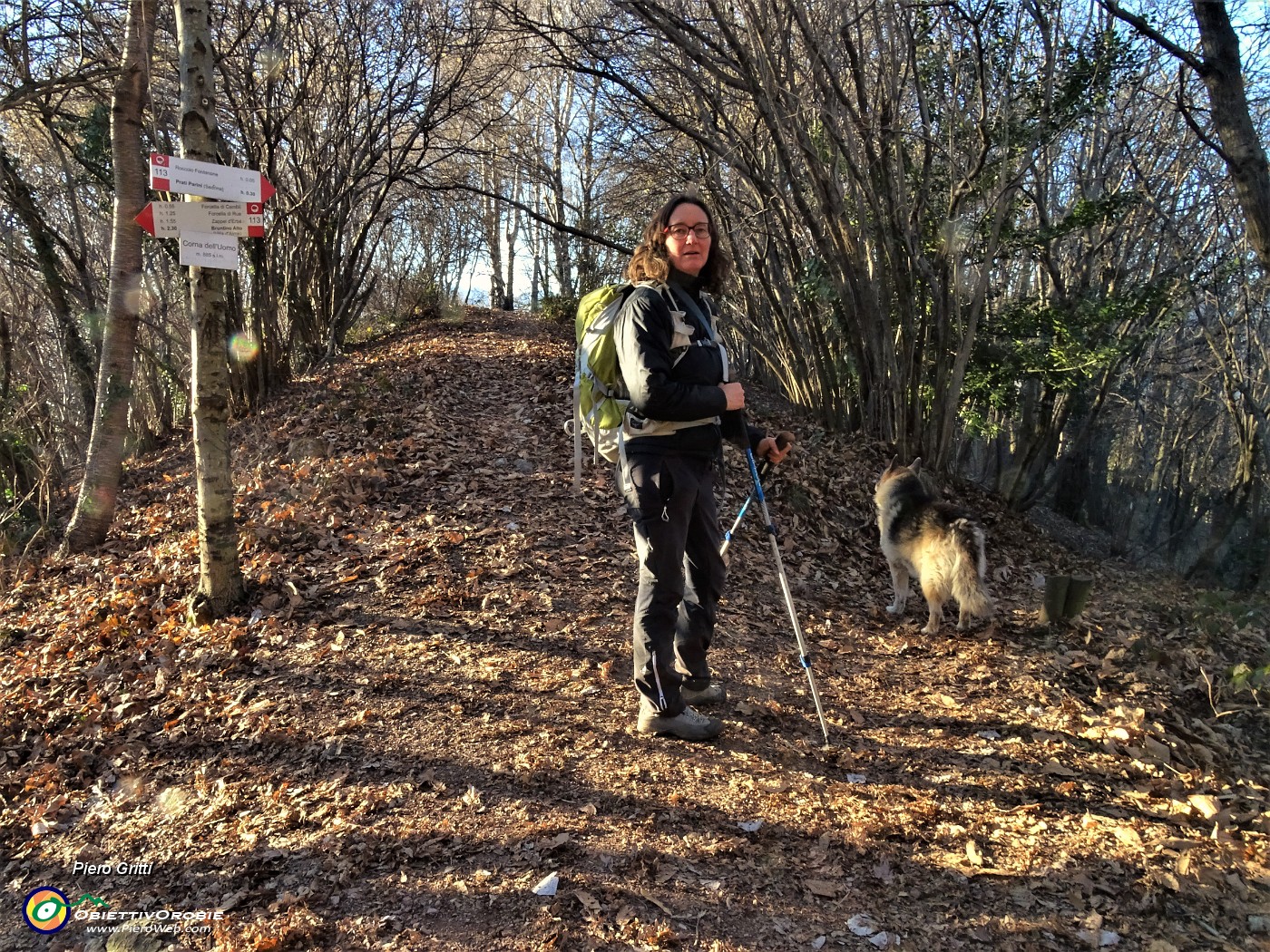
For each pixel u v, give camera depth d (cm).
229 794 292
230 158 1041
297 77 1242
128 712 357
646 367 266
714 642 423
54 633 456
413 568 481
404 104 1240
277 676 371
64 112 895
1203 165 1129
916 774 311
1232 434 1728
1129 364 1262
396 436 757
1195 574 884
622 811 274
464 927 223
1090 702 395
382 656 386
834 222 793
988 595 476
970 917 230
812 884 242
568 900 231
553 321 1994
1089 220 861
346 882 241
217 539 435
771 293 978
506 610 435
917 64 823
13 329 1080
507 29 897
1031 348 880
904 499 522
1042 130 760
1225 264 1003
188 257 395
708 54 716
